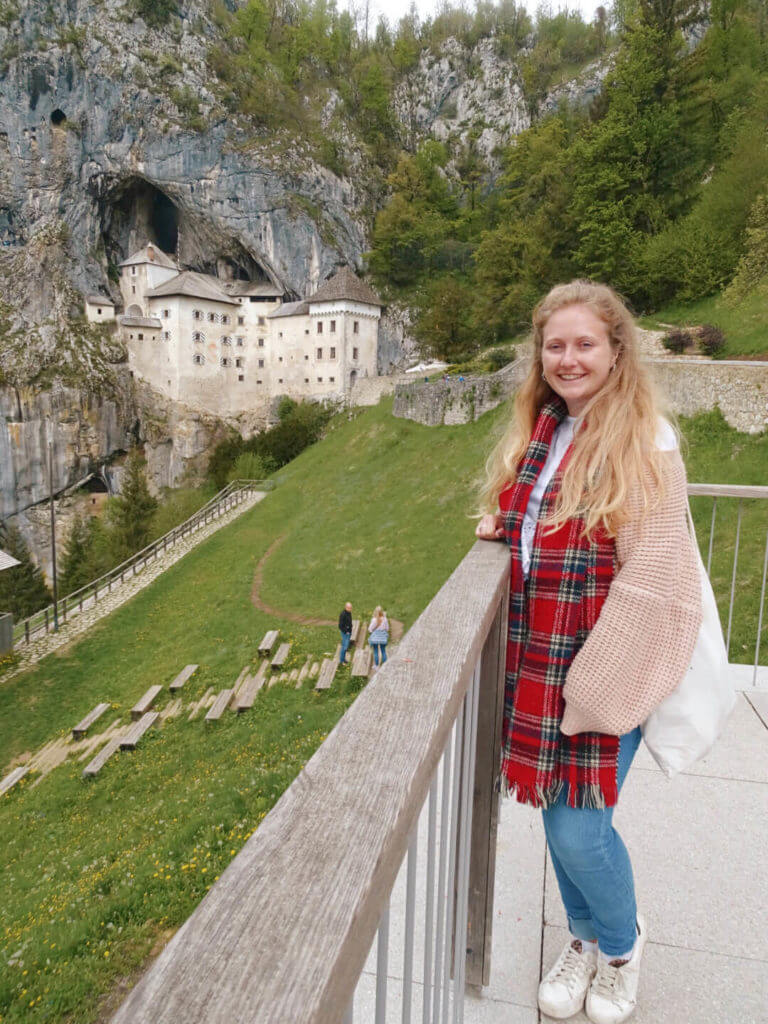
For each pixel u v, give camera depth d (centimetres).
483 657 186
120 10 7381
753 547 1482
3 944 735
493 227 8569
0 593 4462
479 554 196
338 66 9819
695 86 4538
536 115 10112
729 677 188
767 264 3256
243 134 7638
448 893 146
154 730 1502
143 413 6894
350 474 3650
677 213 4519
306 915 64
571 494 176
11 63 6919
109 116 7169
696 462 2045
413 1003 218
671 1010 209
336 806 84
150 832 941
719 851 282
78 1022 592
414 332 7575
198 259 7919
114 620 2542
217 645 2059
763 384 2027
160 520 4497
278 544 3017
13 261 7038
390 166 9269
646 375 191
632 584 163
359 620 2036
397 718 107
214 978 57
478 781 194
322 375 6688
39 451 6562
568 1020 205
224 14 8862
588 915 212
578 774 174
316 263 7531
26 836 1186
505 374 3278
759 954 231
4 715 1927
